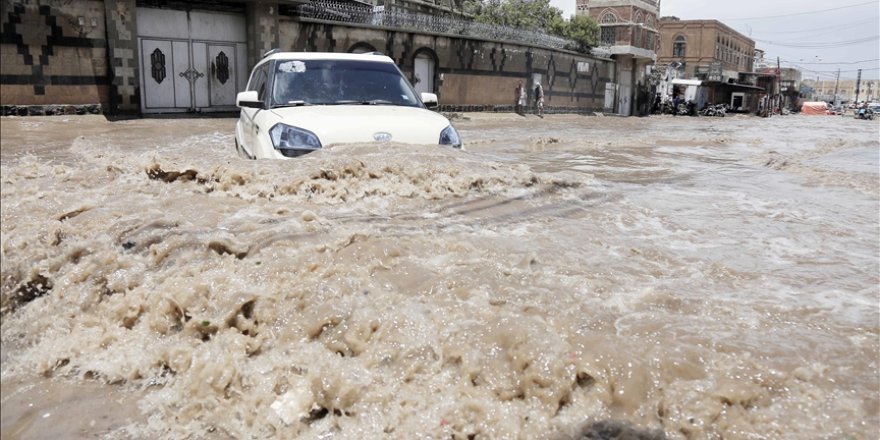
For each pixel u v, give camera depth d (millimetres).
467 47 25781
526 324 2357
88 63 15031
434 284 2855
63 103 14695
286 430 2070
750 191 6621
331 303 2621
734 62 69500
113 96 15523
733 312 2824
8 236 3426
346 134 5395
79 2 14656
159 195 4453
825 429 1951
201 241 3254
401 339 2369
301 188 4512
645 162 9359
